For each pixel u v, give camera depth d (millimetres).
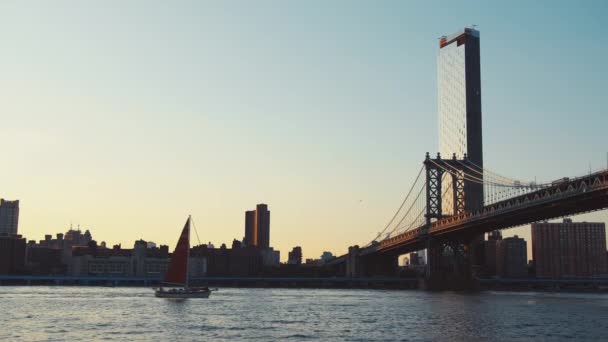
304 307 160750
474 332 104062
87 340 92938
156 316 129500
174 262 193500
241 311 145000
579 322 119688
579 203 168250
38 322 116312
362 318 128500
